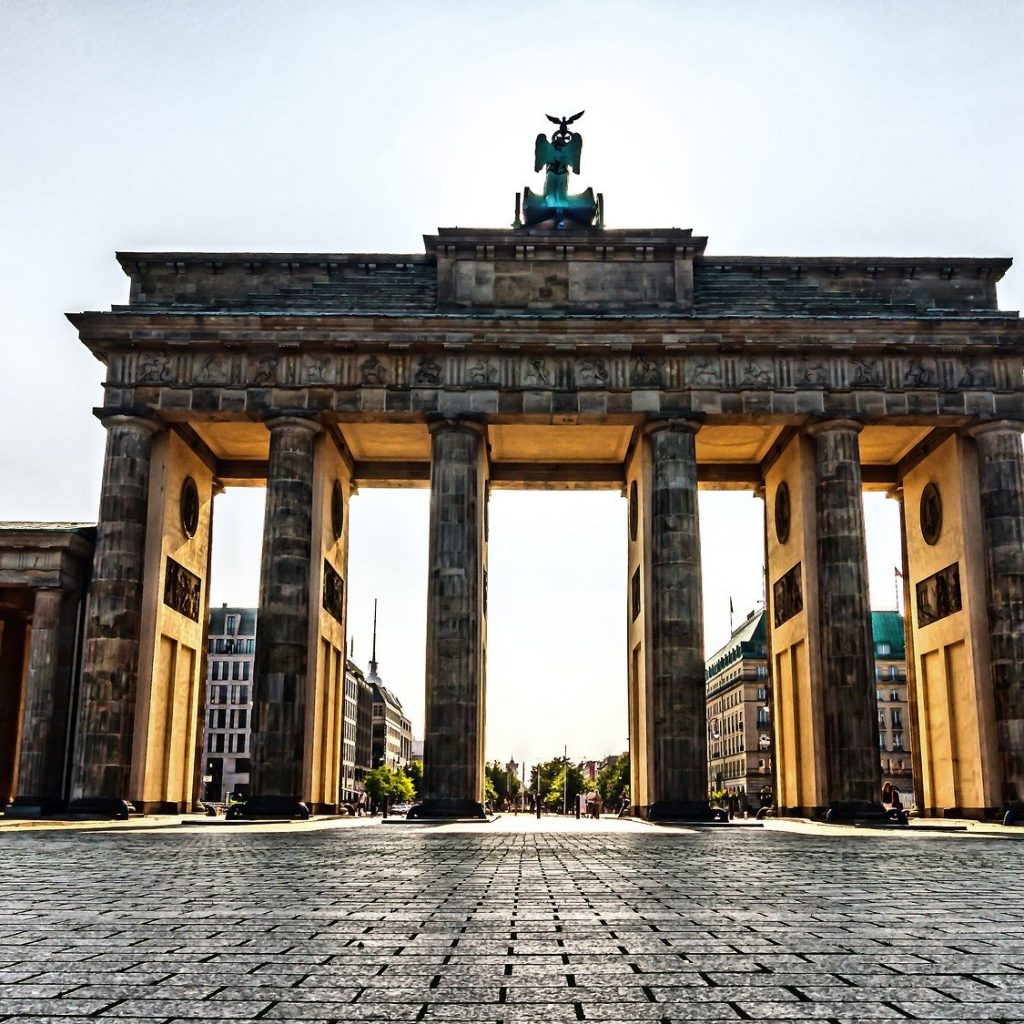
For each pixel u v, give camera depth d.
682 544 55.34
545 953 9.08
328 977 7.92
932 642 63.03
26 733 55.03
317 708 57.75
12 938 9.87
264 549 55.62
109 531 55.72
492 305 58.81
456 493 56.03
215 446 66.19
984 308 60.31
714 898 13.95
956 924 11.11
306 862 21.30
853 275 60.28
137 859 22.25
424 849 26.77
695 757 53.31
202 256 59.75
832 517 56.00
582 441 65.56
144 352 57.41
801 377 57.06
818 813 55.25
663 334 56.81
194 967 8.31
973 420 57.12
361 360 57.28
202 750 65.75
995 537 56.41
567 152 62.62
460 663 54.12
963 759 58.94
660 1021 6.51
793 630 61.47
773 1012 6.73
